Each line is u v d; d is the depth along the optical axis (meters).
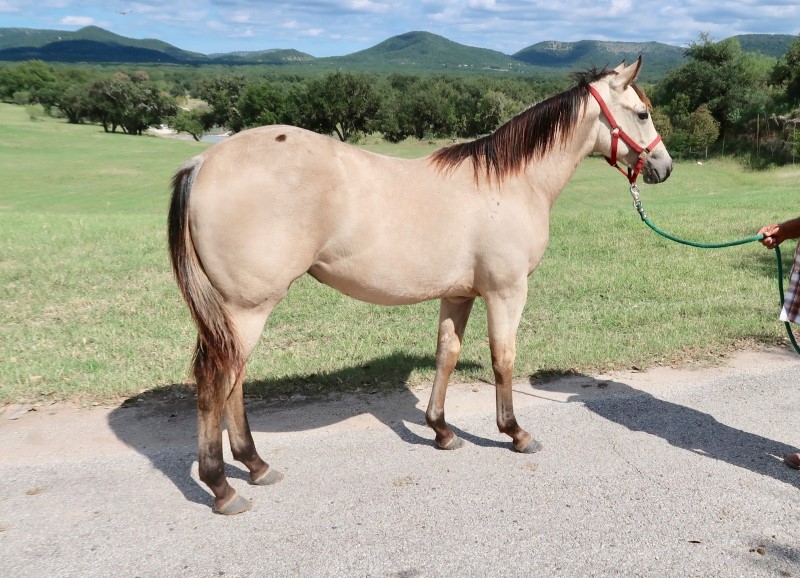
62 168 38.53
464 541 3.21
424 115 84.56
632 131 4.09
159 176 36.22
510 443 4.29
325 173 3.35
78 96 89.94
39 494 3.59
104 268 8.46
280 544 3.18
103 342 5.93
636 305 7.23
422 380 5.32
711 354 5.95
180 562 3.04
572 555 3.12
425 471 3.90
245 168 3.23
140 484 3.73
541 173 3.94
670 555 3.13
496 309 3.91
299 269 3.41
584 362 5.68
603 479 3.83
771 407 4.88
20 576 2.92
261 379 5.23
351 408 4.80
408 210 3.58
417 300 3.84
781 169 41.41
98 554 3.09
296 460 4.02
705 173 39.84
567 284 8.11
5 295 7.23
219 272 3.29
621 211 14.20
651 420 4.63
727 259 9.38
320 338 6.26
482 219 3.73
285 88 98.88
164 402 4.85
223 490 3.41
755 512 3.51
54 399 4.82
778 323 6.65
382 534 3.27
